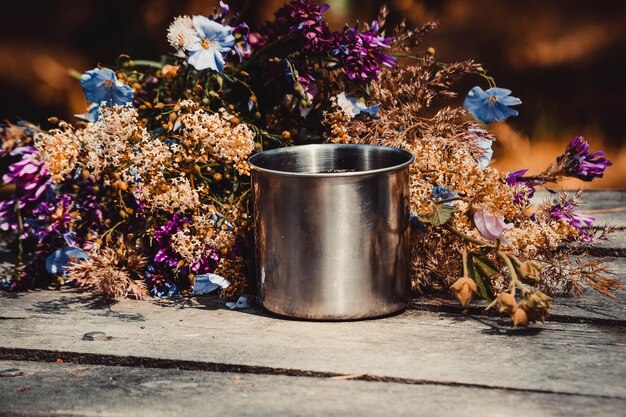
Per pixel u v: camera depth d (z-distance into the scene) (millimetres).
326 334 1181
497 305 1186
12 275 1474
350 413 934
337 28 3557
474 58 3789
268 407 960
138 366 1120
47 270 1457
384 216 1201
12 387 1062
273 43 1552
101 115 1402
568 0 3795
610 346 1110
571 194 1874
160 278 1406
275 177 1191
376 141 1474
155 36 3678
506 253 1232
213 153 1393
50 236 1501
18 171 1535
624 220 1673
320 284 1206
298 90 1481
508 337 1153
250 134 1396
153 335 1208
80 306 1367
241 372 1075
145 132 1399
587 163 1362
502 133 3578
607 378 1000
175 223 1397
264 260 1240
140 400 1002
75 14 3691
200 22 1450
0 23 3645
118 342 1182
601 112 3693
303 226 1191
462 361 1064
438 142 1431
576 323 1213
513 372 1024
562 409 922
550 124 3629
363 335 1171
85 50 3717
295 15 1513
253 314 1293
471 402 948
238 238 1375
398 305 1246
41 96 3666
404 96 1531
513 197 1339
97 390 1040
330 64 1579
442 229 1368
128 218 1467
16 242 1718
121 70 1599
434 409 935
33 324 1275
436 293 1359
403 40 1655
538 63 3789
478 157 1431
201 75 1539
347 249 1195
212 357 1105
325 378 1038
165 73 1570
